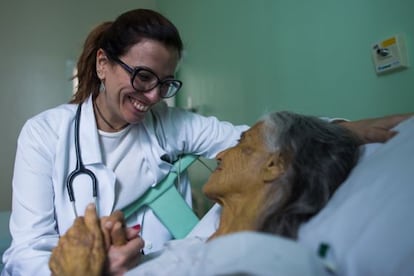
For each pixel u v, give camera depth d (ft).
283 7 5.59
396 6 3.72
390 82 3.85
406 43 3.63
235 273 1.97
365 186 2.50
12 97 10.07
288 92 5.55
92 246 2.72
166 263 2.90
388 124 3.26
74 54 10.51
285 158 3.06
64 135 3.91
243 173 3.18
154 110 4.55
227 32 7.45
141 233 4.39
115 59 3.52
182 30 9.98
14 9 10.05
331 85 4.67
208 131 4.68
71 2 10.54
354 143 3.14
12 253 3.50
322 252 2.24
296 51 5.33
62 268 2.65
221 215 3.39
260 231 2.75
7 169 10.02
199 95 9.05
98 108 4.11
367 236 2.15
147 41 3.41
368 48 4.08
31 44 10.19
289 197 2.85
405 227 2.08
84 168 3.92
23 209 3.67
